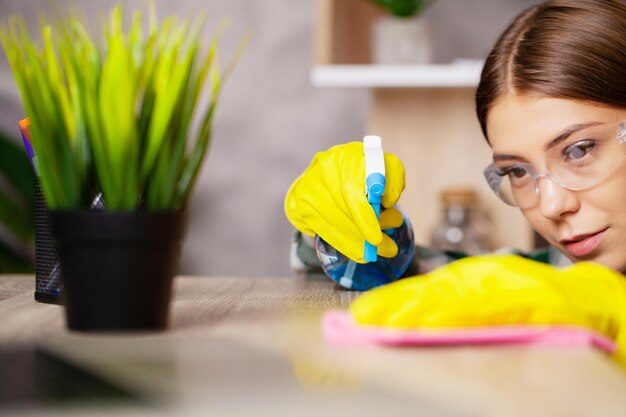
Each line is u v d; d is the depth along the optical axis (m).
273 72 2.57
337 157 0.90
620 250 1.03
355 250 0.88
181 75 0.56
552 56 1.04
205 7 2.57
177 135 0.57
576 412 0.35
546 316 0.54
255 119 2.57
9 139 2.30
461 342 0.51
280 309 0.70
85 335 0.55
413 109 1.86
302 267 1.09
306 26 2.56
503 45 1.13
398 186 0.88
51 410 0.36
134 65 0.56
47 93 0.56
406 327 0.54
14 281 1.06
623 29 1.07
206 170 2.58
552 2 1.15
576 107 1.02
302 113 2.56
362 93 2.55
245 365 0.45
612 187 1.02
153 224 0.55
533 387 0.39
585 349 0.50
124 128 0.54
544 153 1.04
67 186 0.56
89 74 0.55
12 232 2.29
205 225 2.58
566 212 1.03
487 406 0.35
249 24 2.57
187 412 0.35
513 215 1.83
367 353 0.48
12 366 0.45
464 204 1.78
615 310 0.59
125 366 0.44
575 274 0.60
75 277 0.55
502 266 0.57
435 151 1.86
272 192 2.58
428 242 1.85
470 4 2.39
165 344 0.51
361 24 2.02
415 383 0.40
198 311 0.68
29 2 2.57
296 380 0.41
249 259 2.58
